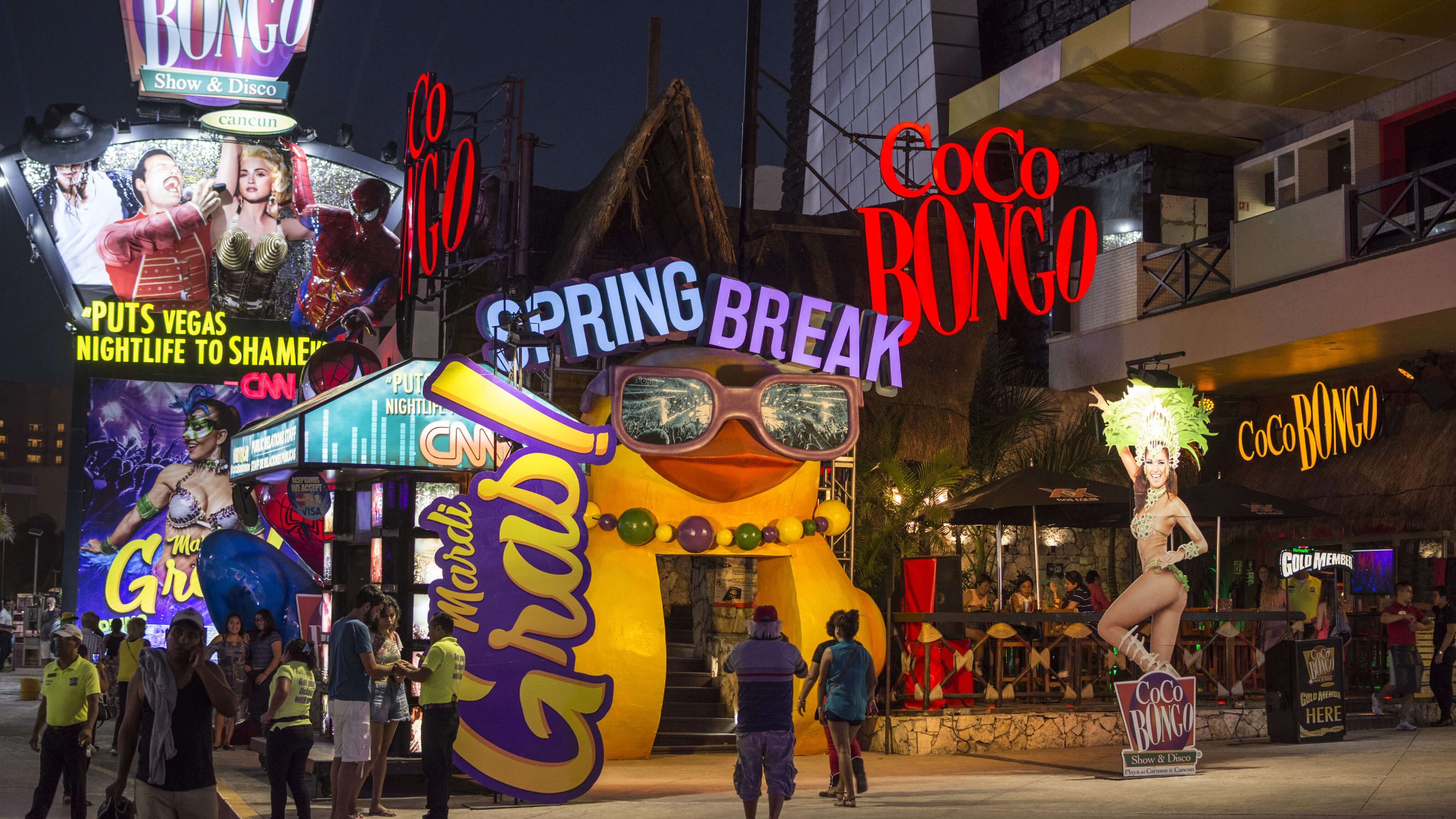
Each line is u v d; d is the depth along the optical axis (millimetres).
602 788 12312
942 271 20641
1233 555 20375
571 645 11875
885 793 11305
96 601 25469
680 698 16312
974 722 14859
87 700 10227
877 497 17781
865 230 17469
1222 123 19250
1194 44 16500
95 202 26438
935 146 23578
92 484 25719
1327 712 14461
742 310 15766
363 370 16375
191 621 7535
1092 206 20766
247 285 26984
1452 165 14703
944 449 18531
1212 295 17703
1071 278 20359
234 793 12680
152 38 27266
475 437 12891
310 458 12406
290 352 26922
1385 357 17156
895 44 25750
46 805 10133
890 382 16703
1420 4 15297
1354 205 15984
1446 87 17188
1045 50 17969
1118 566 21000
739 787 9375
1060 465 19922
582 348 15102
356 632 10125
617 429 14078
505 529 11906
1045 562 20531
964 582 19453
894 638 15664
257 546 17688
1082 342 20016
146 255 26516
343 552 14656
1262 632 17312
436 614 11609
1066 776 12172
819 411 14742
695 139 17688
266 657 16203
